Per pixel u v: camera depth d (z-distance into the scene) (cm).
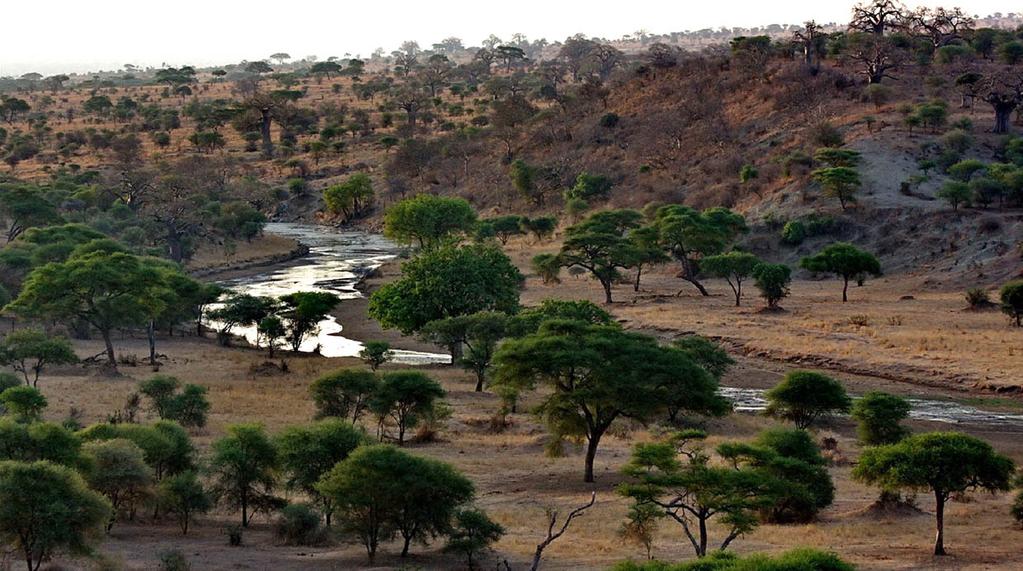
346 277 11900
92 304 6919
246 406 5744
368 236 16200
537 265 10112
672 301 9631
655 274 11525
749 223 12119
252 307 8225
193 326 9200
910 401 6178
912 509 3925
